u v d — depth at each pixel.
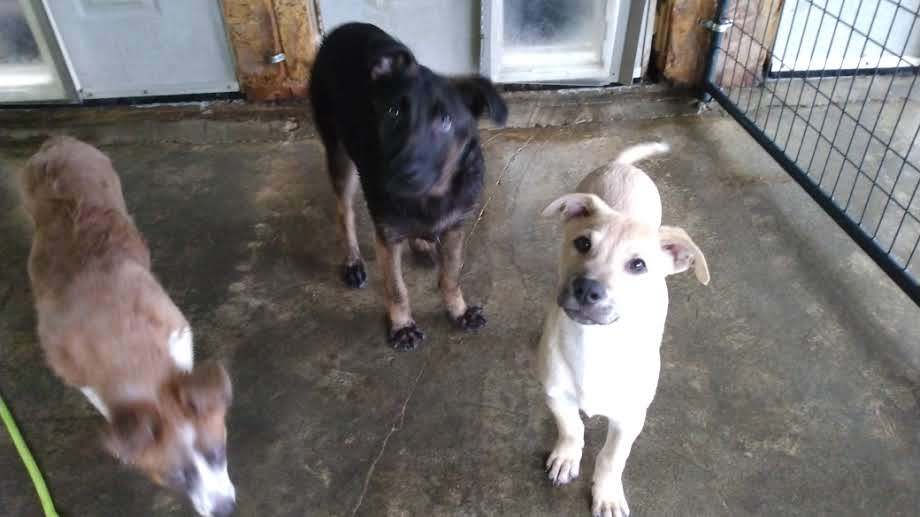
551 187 1.16
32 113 1.33
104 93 1.35
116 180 0.88
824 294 0.96
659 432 0.80
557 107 1.32
